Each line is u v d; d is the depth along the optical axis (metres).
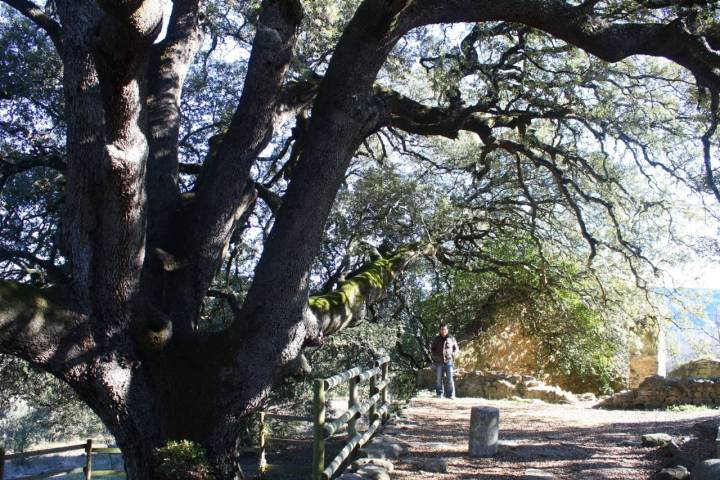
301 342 8.65
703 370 18.94
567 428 10.73
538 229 19.25
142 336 8.13
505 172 18.97
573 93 12.27
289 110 11.09
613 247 14.83
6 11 14.54
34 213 14.56
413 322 21.95
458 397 16.70
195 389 8.38
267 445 13.89
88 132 7.66
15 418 25.45
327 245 17.78
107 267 7.73
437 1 8.64
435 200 16.42
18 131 14.29
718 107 10.51
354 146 8.73
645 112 12.52
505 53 12.83
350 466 7.42
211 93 16.52
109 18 6.30
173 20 10.83
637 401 15.19
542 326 21.08
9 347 7.43
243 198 9.66
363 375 8.61
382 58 8.60
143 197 7.66
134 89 6.93
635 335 19.98
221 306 17.38
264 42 9.03
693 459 7.42
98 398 8.07
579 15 8.93
